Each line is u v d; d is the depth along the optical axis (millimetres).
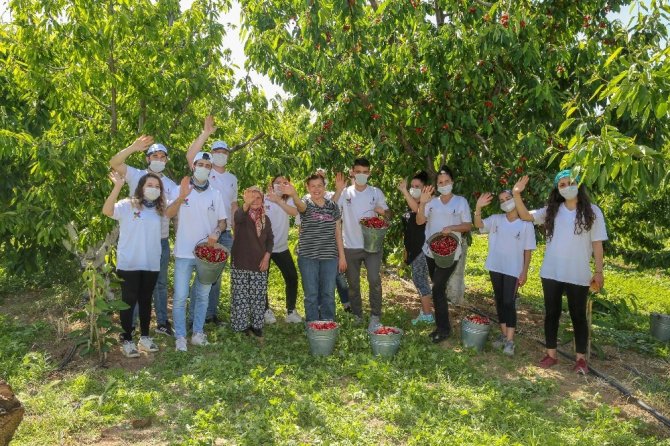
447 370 6066
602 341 7422
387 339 6234
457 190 7719
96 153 7211
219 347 6590
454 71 7406
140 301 6305
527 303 10133
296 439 4492
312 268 6930
